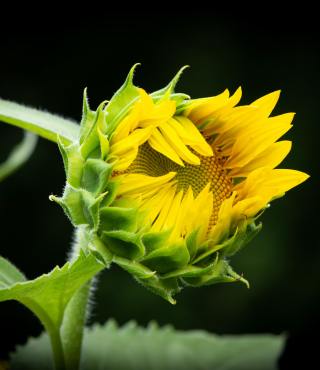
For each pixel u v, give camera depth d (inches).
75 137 37.9
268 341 41.3
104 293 80.4
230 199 35.1
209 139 36.5
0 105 37.9
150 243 34.8
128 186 34.9
